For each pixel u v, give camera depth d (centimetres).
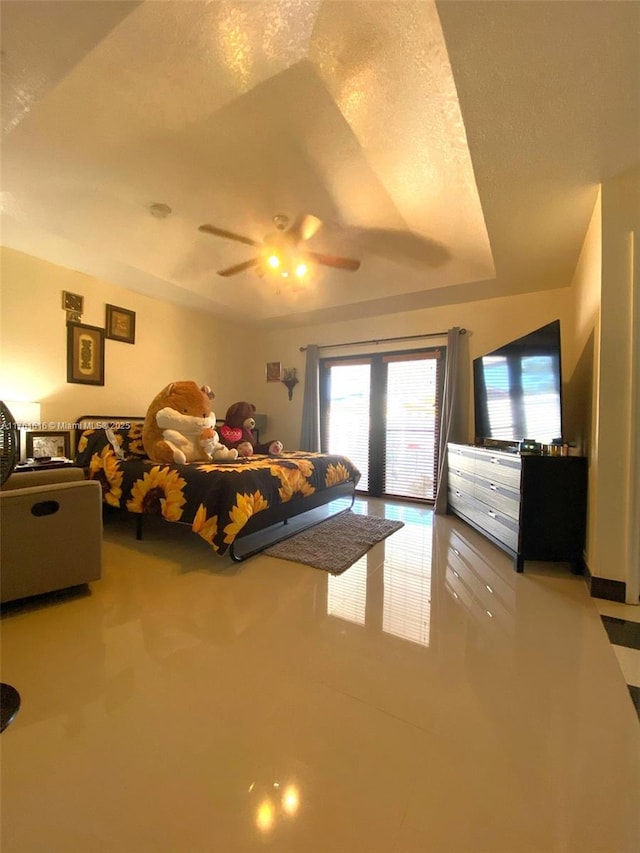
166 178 241
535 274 333
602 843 84
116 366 396
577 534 243
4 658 147
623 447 208
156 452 300
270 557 265
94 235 302
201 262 363
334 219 286
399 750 108
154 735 111
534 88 144
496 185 204
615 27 120
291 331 559
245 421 412
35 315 330
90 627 171
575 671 146
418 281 372
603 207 207
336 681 137
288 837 84
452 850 82
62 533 194
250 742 109
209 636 165
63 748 106
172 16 139
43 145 208
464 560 268
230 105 184
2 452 138
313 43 151
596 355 223
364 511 415
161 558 260
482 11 117
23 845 82
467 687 135
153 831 85
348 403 517
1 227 284
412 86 160
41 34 143
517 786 97
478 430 378
